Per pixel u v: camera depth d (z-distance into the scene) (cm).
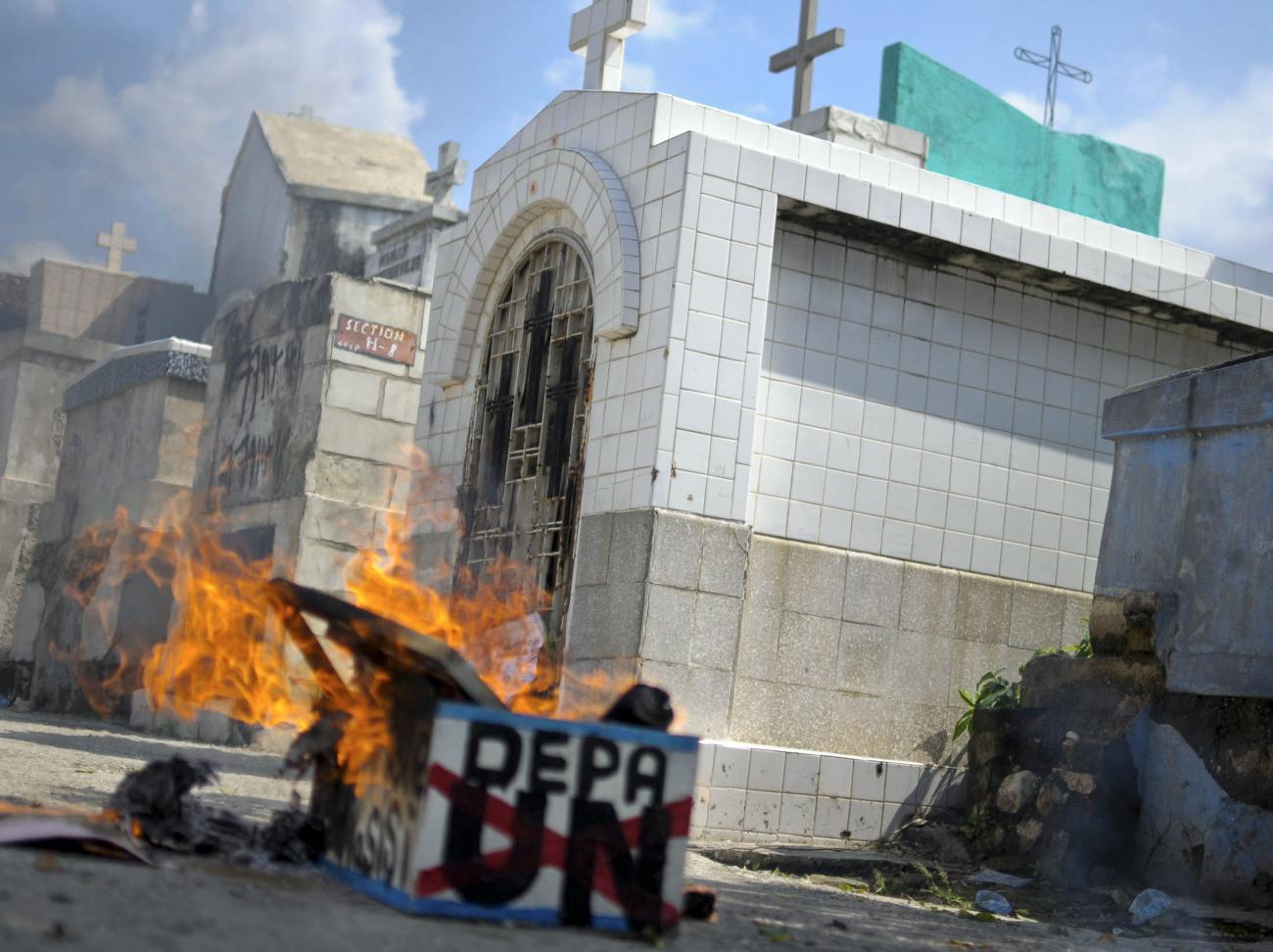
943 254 1193
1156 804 929
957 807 1130
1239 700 891
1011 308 1241
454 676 483
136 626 2186
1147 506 1004
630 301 1105
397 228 2534
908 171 1238
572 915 488
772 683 1101
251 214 3238
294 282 1889
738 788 1045
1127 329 1296
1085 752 959
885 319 1182
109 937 371
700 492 1064
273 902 464
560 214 1245
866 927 660
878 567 1154
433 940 428
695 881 779
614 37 1286
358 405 1789
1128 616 987
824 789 1080
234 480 1952
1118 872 929
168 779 570
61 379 2970
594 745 495
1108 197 1944
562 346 1221
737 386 1084
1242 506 933
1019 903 861
